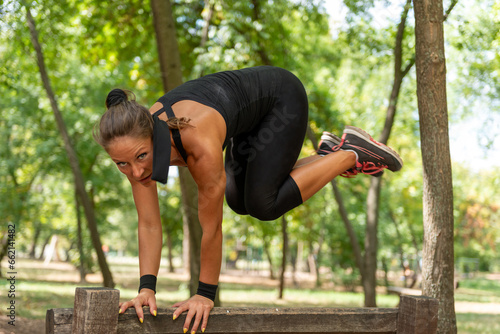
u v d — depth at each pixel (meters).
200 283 2.11
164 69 6.77
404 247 22.72
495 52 7.75
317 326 2.13
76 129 14.45
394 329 2.24
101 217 19.34
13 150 15.12
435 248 2.98
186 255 24.11
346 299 14.07
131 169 1.86
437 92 3.00
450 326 2.94
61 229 22.75
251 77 2.31
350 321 2.18
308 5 9.26
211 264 2.10
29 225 20.27
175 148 1.98
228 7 8.84
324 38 11.34
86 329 1.75
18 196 15.27
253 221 15.02
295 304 11.88
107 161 16.88
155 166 1.80
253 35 9.26
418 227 20.39
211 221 2.06
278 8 9.38
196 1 9.22
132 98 1.98
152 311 1.92
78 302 1.81
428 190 3.02
